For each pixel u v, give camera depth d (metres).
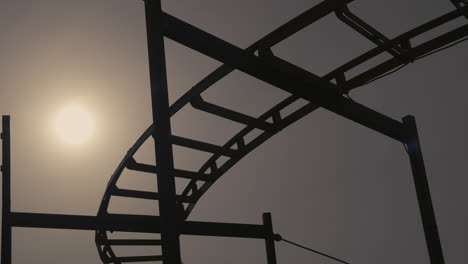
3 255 9.62
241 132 10.61
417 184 9.82
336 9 7.47
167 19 6.26
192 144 10.01
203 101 9.30
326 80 8.73
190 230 10.44
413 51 8.42
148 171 11.22
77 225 10.39
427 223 9.66
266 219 12.13
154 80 5.90
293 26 7.55
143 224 11.30
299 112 10.02
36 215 10.02
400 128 9.88
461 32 8.01
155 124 5.73
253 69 7.32
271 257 11.88
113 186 11.34
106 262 12.61
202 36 6.62
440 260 9.48
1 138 10.42
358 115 8.88
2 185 10.04
